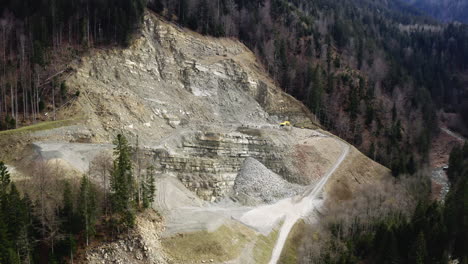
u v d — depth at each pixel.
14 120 63.66
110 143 64.88
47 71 74.75
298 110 106.38
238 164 77.31
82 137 63.59
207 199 66.25
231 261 50.25
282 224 65.69
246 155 79.88
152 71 87.94
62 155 55.72
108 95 74.44
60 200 47.25
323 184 80.69
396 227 62.09
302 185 79.94
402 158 94.44
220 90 97.38
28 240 41.81
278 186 76.62
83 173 53.62
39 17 83.62
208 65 98.94
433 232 57.72
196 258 48.22
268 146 83.50
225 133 79.62
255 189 72.88
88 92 72.88
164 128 77.19
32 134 58.53
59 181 49.94
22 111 68.81
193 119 84.62
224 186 70.56
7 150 54.91
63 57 79.25
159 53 92.62
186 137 75.38
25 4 87.12
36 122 65.56
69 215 44.97
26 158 54.31
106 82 78.69
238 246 54.41
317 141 94.31
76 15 87.06
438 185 96.12
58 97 70.62
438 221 60.28
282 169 81.81
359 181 85.56
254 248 56.03
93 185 49.69
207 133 77.50
